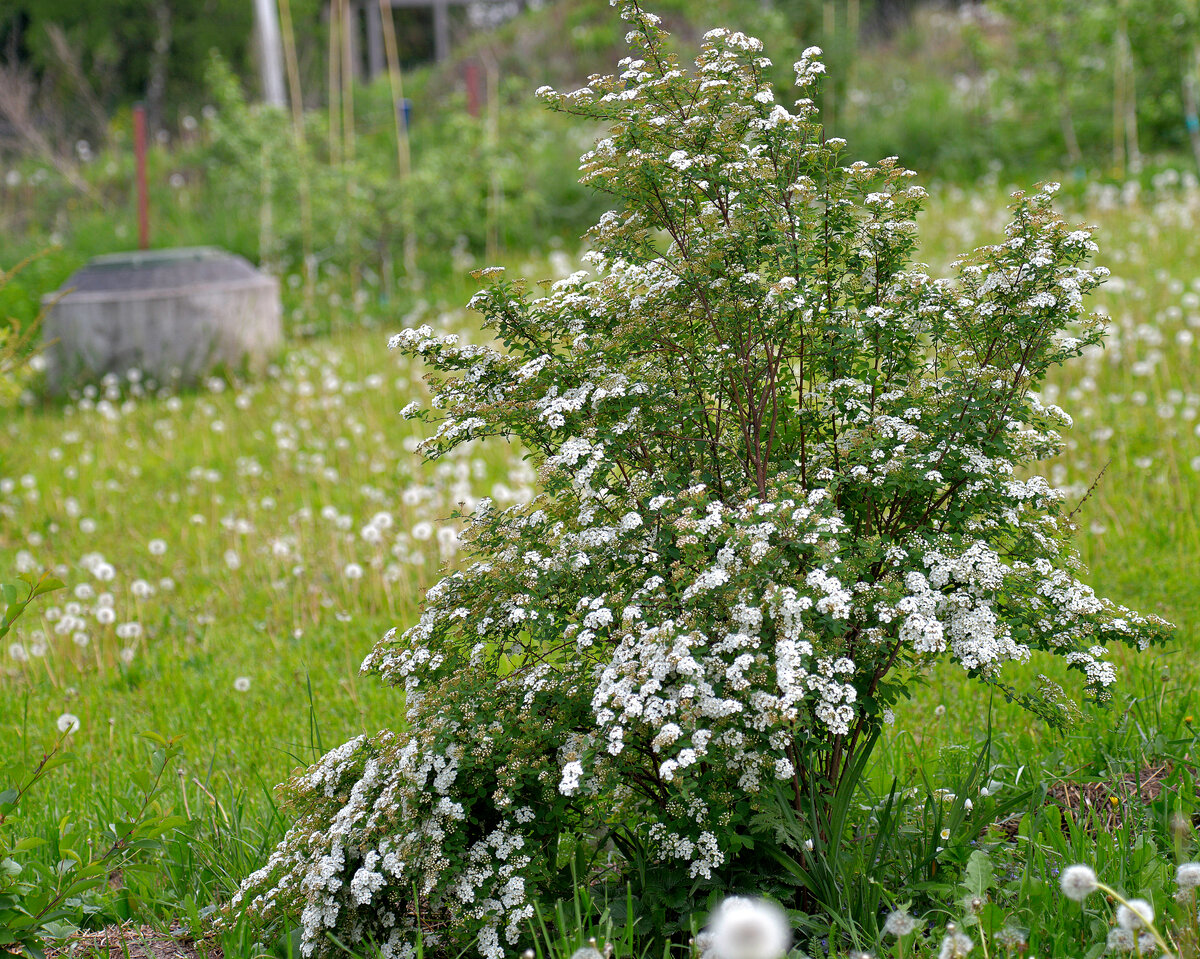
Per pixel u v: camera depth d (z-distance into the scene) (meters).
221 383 10.27
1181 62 14.59
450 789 2.83
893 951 2.74
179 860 3.56
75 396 10.34
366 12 29.31
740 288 2.85
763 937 1.77
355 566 5.75
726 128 2.86
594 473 2.86
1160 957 2.50
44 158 18.95
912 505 3.05
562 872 3.01
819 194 2.97
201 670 5.42
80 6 25.97
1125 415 7.16
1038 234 2.86
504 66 22.28
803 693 2.52
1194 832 3.19
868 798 3.30
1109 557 5.48
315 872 2.80
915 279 3.04
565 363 3.02
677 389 2.98
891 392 3.10
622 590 2.76
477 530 3.07
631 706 2.45
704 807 2.68
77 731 4.73
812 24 16.80
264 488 7.80
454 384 3.04
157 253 11.32
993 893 2.96
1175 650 4.36
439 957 2.98
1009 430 2.95
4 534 7.45
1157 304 9.12
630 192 2.92
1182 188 13.31
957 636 2.73
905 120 16.48
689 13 16.97
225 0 26.36
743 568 2.60
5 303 12.28
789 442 3.16
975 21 19.30
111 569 5.63
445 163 14.07
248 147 13.88
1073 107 15.84
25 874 3.47
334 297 12.55
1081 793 3.58
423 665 2.97
